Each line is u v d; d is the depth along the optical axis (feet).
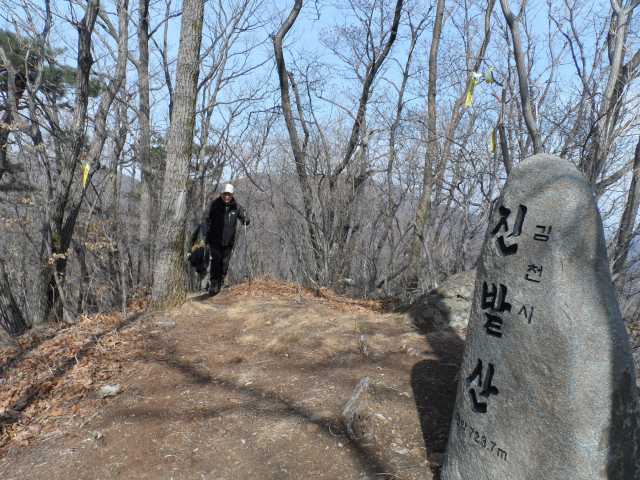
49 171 24.36
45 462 10.36
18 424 12.01
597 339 6.17
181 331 18.20
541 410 6.49
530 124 13.46
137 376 14.20
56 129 27.37
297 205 29.86
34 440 11.28
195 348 16.38
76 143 24.64
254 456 9.98
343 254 28.96
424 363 14.08
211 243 24.64
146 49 36.04
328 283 28.12
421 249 29.58
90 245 23.32
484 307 7.61
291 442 10.33
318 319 18.94
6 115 28.09
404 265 31.17
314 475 9.29
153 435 10.96
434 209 31.45
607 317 6.22
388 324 18.29
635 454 6.41
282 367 14.37
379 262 31.01
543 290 6.56
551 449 6.38
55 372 14.70
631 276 13.74
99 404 12.62
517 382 6.82
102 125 27.32
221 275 25.00
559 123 15.25
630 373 6.33
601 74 14.97
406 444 10.12
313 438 10.43
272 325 18.65
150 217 35.42
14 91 25.53
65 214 25.07
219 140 38.27
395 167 29.68
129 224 32.81
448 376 13.15
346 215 28.30
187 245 28.60
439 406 11.57
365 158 30.30
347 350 15.29
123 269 21.11
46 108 28.40
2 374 15.31
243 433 10.80
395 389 12.41
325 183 28.78
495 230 7.57
